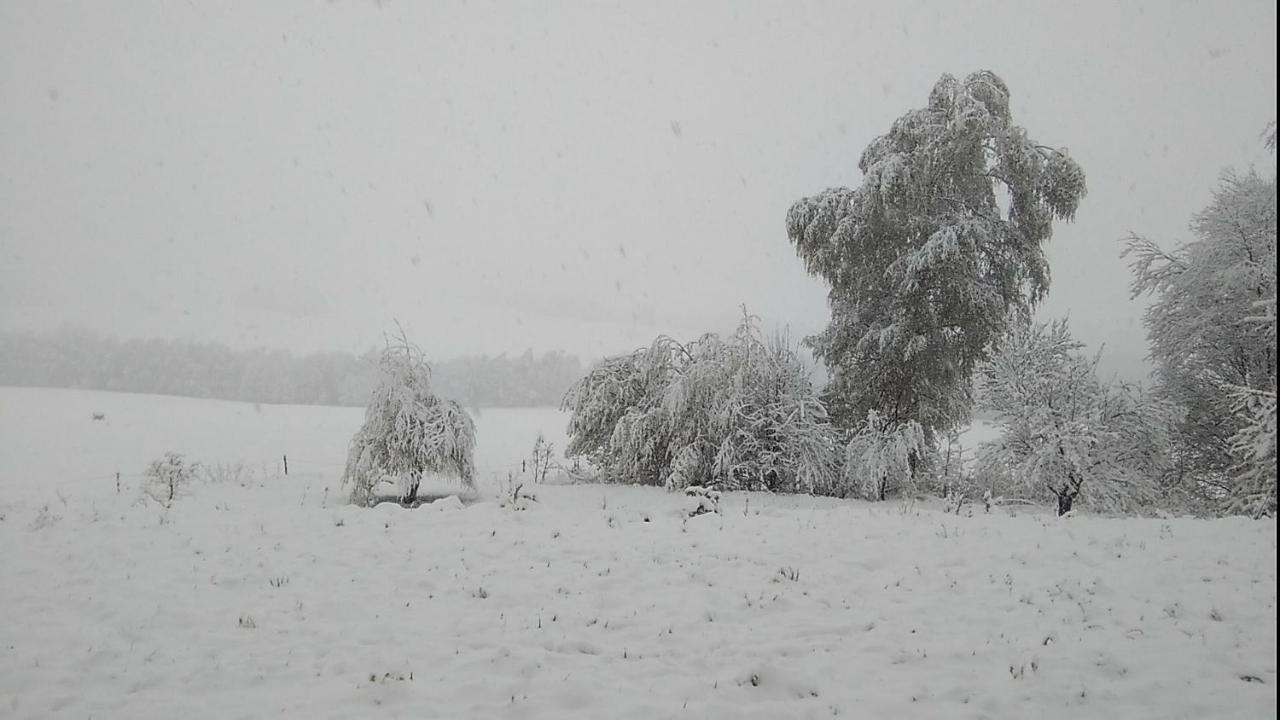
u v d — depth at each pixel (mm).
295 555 9391
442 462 16062
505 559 9234
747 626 6883
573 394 20359
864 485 17844
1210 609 6648
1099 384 16516
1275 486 13602
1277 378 12664
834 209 20609
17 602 7562
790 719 5121
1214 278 17203
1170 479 18688
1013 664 5828
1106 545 8867
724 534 10312
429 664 6094
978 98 19562
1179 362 18484
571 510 12789
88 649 6363
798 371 19422
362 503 15680
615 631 6855
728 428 18469
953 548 9148
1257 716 4848
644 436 18812
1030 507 17156
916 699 5344
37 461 32844
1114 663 5730
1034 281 19703
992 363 17859
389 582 8305
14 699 5434
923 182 19047
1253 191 17062
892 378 19703
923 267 18531
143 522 11305
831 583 8039
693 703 5359
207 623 7047
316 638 6676
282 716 5199
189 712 5258
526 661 6117
